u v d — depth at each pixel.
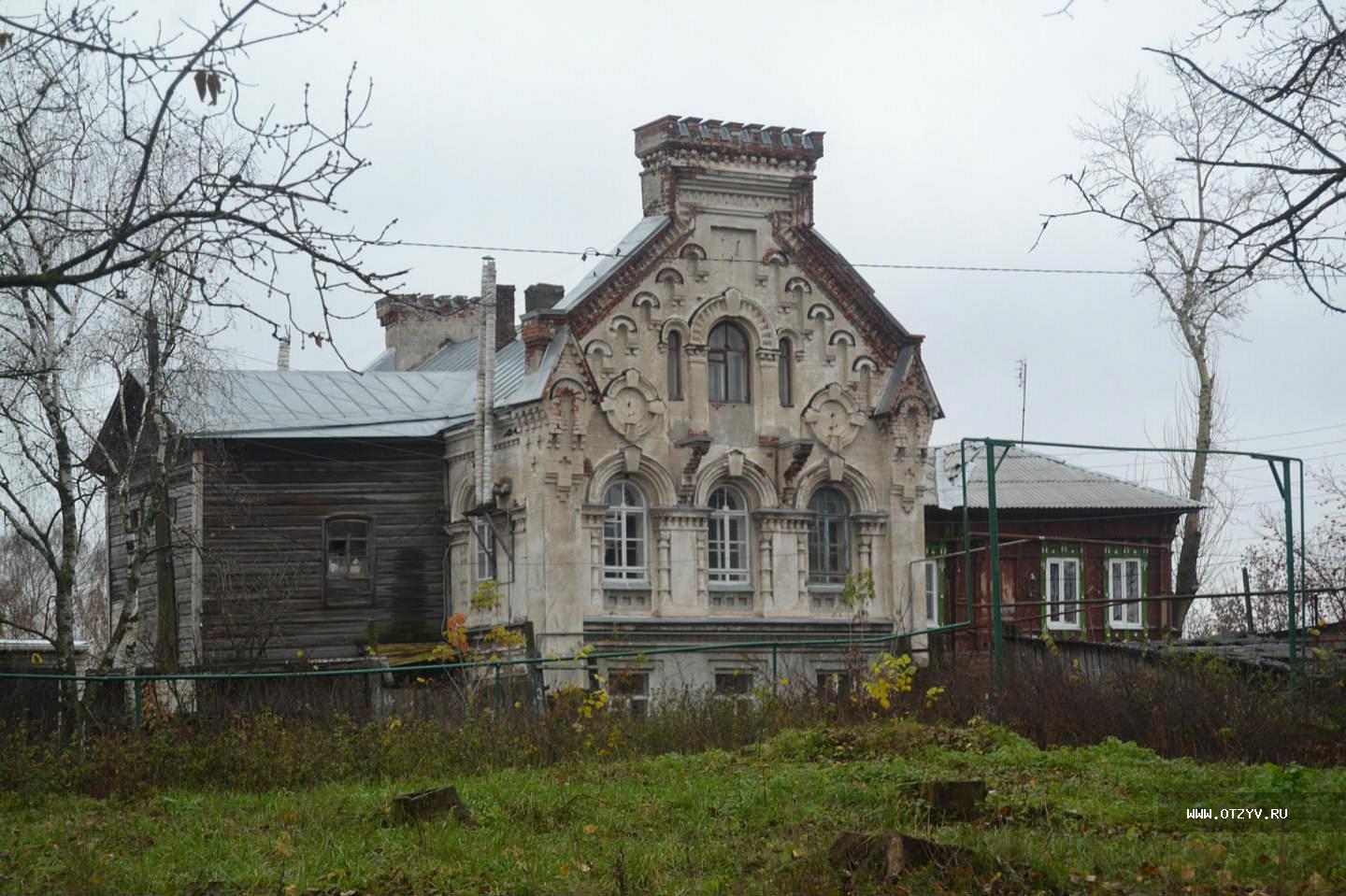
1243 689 25.98
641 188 45.50
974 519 50.84
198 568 42.75
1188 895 13.49
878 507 46.66
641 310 43.91
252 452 44.00
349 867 15.43
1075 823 16.69
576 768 23.08
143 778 23.12
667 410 44.06
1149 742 23.97
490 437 43.19
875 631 46.06
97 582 67.00
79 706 26.72
